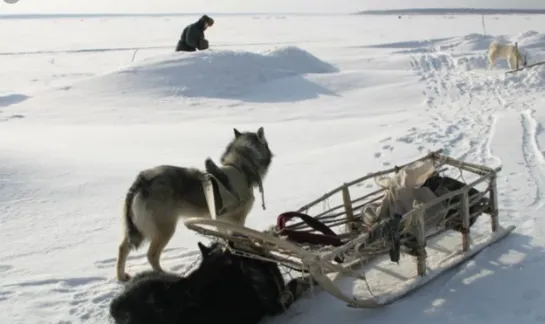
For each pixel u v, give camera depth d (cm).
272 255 425
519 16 8644
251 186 531
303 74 2116
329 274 485
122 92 1866
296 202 696
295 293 453
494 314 405
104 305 463
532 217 576
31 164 891
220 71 1997
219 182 496
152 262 504
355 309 432
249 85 1961
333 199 693
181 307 388
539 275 454
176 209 503
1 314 450
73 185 802
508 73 2008
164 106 1712
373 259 508
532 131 973
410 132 1049
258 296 410
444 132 1031
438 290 447
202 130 1302
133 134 1270
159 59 2075
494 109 1384
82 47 4300
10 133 1337
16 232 631
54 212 696
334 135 1157
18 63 3184
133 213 495
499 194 653
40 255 570
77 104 1772
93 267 540
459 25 6341
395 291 437
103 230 637
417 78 2047
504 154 834
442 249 517
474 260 488
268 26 7362
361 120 1348
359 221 512
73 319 443
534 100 1515
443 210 471
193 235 607
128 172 881
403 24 7044
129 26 7844
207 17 2250
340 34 5466
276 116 1530
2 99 1869
